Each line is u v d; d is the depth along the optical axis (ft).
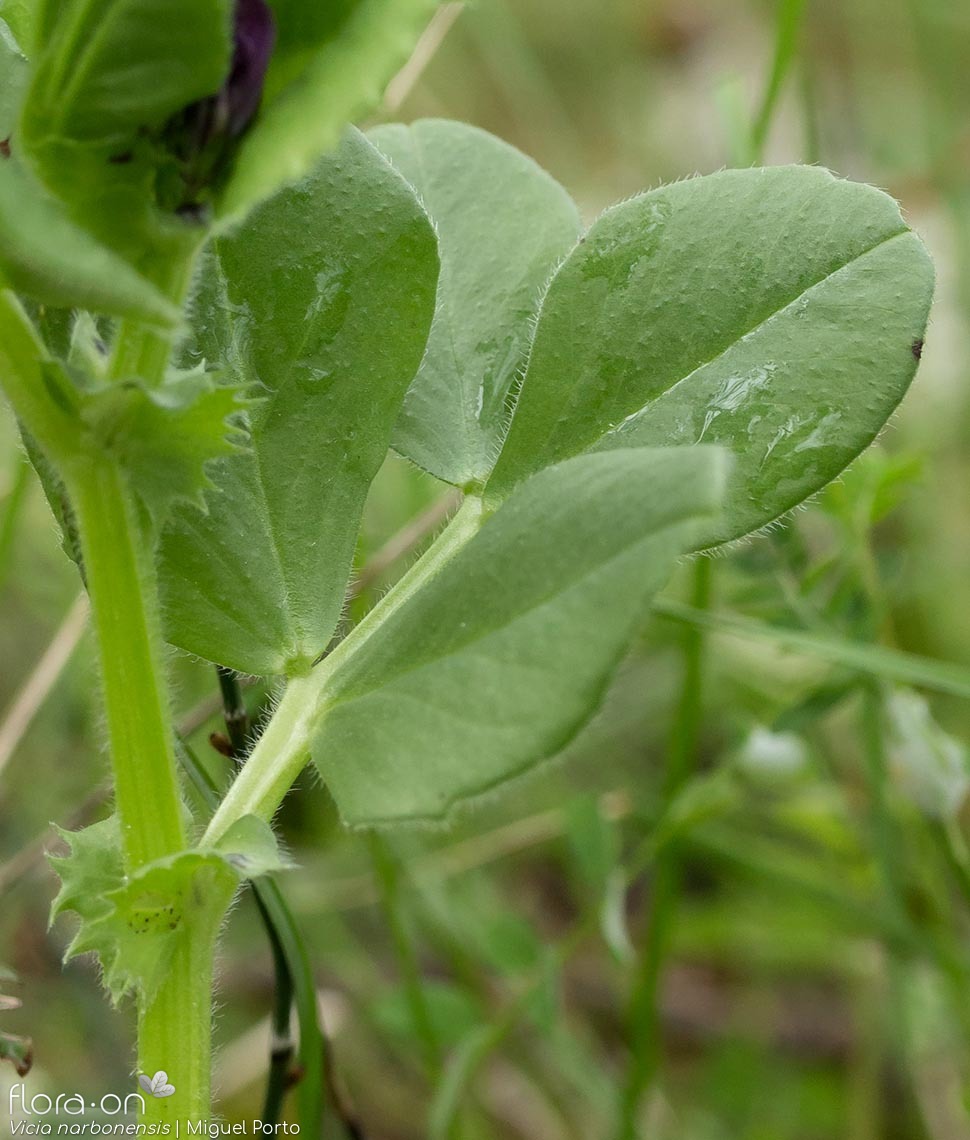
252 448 1.02
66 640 1.31
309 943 1.46
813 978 1.56
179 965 0.97
